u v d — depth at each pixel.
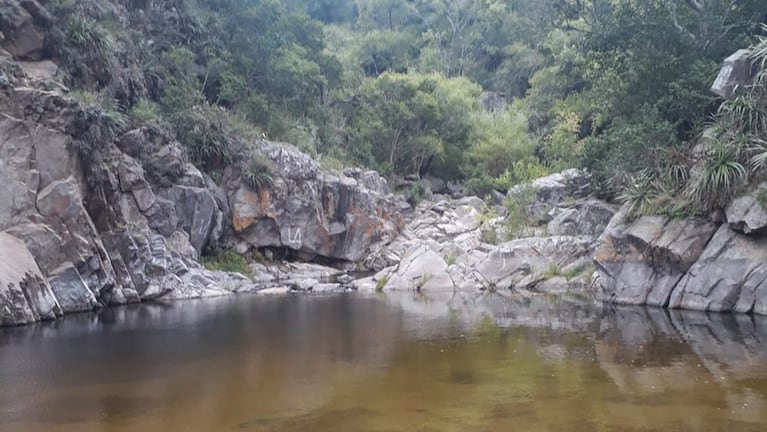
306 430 4.91
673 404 5.44
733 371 6.71
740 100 12.91
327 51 38.12
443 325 10.68
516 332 9.78
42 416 5.38
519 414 5.22
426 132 36.22
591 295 15.96
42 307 11.80
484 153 35.50
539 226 22.77
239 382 6.55
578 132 31.73
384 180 31.33
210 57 26.45
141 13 23.69
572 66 29.52
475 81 46.56
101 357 8.06
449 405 5.54
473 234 23.84
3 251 11.75
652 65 18.08
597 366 7.10
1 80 13.15
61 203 13.37
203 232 20.23
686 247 12.84
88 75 17.66
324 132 31.56
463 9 51.69
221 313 12.81
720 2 16.77
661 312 12.17
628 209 14.52
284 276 22.31
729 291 11.88
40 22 15.94
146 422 5.18
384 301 15.13
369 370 7.06
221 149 22.36
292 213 23.64
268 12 28.84
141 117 19.19
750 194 11.89
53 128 13.62
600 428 4.80
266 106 26.81
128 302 15.04
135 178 17.48
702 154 13.46
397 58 47.31
